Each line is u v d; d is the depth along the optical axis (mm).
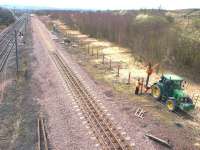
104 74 28734
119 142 14891
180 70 29406
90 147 14430
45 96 21703
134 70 30453
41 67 30891
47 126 16609
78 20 76125
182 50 30219
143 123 17359
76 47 45219
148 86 24172
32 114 18266
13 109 19141
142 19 51812
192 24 43125
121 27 50656
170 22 51062
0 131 16000
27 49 42156
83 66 31969
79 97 21391
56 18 119188
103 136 15578
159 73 29188
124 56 37625
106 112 18656
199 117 18719
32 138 15281
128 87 24531
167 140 15469
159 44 33969
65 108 19219
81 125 16750
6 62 33656
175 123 17609
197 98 21859
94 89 23469
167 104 19750
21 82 25312
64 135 15594
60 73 28203
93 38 55688
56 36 58344
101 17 67125
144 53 35438
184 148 14750
